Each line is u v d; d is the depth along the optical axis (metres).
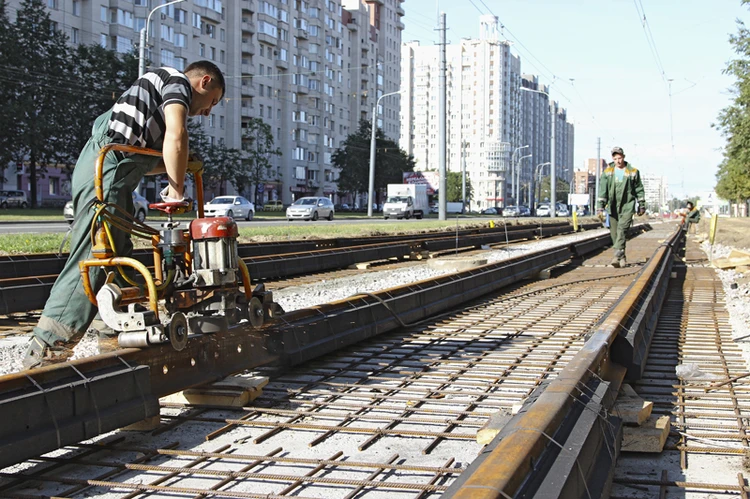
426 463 4.08
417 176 85.19
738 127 23.77
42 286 9.88
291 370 6.49
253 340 5.84
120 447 4.33
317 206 48.94
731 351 7.63
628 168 17.20
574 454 3.23
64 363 4.18
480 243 28.80
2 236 17.52
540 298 12.31
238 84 89.62
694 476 3.98
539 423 3.34
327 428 4.69
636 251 25.12
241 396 5.15
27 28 52.97
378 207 114.50
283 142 101.62
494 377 6.22
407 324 9.02
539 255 16.55
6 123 50.81
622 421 4.29
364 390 5.76
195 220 4.90
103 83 57.53
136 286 4.84
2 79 51.59
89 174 4.79
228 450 4.31
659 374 6.49
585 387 4.26
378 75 134.50
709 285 14.95
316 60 108.31
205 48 84.50
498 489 2.57
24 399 3.76
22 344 7.70
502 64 198.75
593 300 11.94
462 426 4.79
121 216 4.82
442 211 41.44
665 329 9.10
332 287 13.79
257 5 92.94
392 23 141.00
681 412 5.21
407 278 15.78
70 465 4.07
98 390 4.20
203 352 5.21
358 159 99.44
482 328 8.91
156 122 4.86
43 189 71.69
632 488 3.80
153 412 4.55
